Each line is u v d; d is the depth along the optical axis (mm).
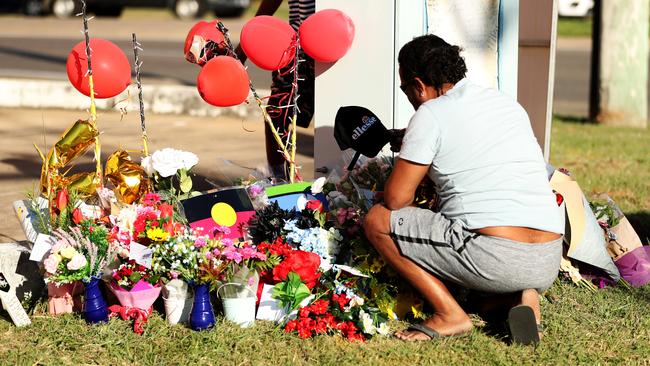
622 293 4062
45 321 3541
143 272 3473
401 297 3709
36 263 3740
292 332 3488
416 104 3592
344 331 3492
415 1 4379
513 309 3342
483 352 3344
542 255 3355
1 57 14039
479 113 3369
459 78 3473
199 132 7953
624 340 3559
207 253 3422
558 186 4070
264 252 3637
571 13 21906
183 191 3898
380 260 3664
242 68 3969
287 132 4824
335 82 4539
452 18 4480
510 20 4547
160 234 3449
